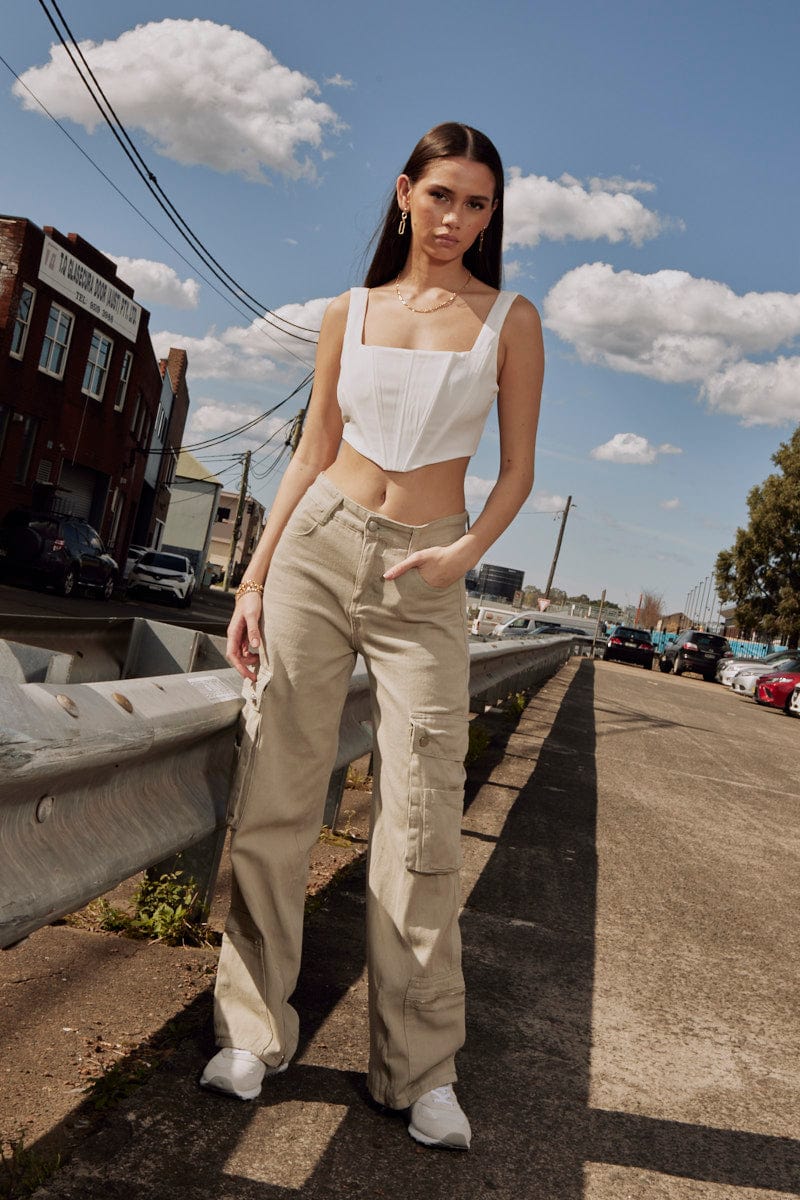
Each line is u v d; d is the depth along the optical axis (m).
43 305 25.81
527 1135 2.30
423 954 2.22
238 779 2.30
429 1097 2.19
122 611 20.69
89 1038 2.36
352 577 2.20
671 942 4.02
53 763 1.67
